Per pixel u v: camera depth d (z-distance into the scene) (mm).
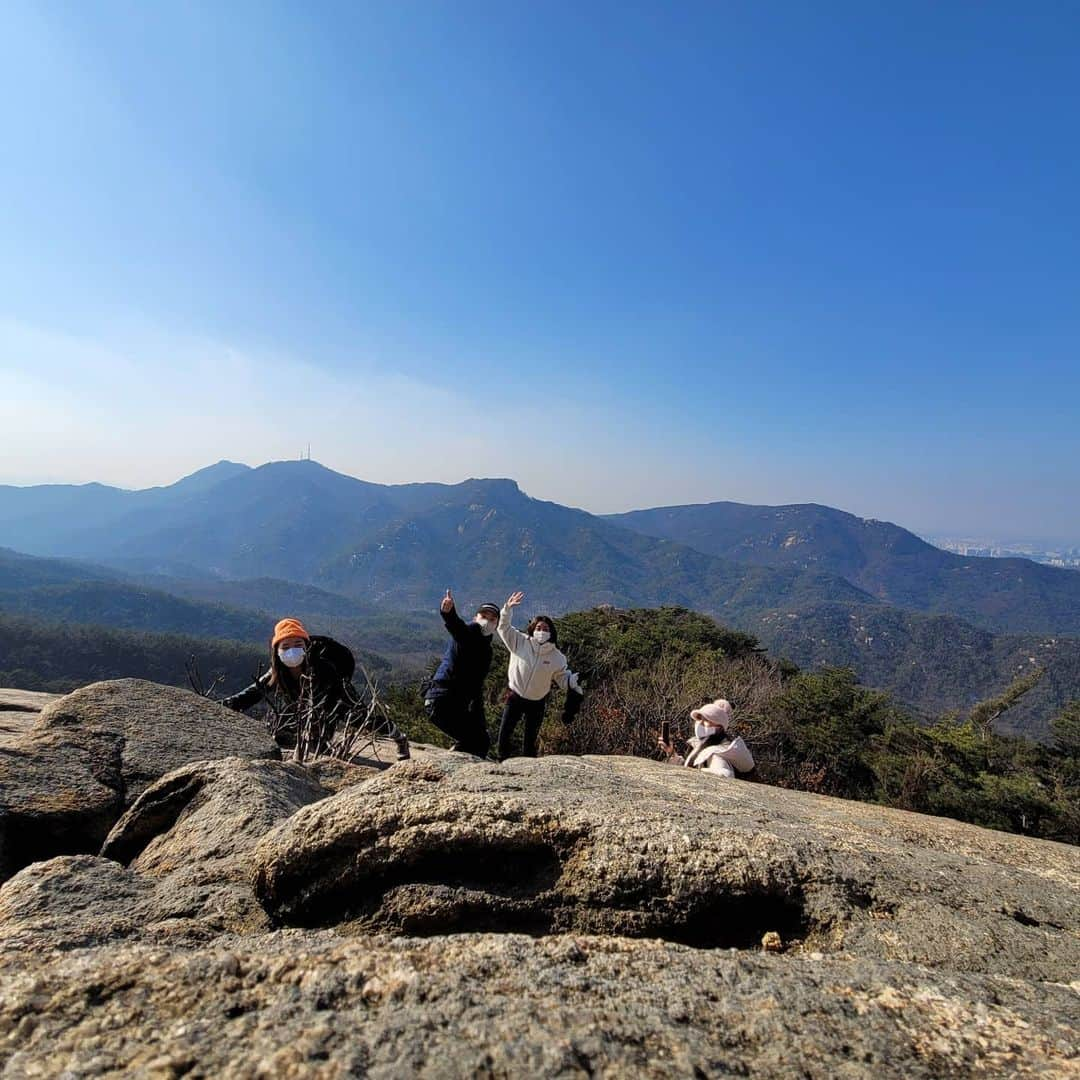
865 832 2891
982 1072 1179
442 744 11938
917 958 1841
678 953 1556
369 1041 1088
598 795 2555
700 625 24344
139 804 3213
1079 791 17531
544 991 1292
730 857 2100
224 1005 1217
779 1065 1146
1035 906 2232
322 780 3914
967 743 18312
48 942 1704
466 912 2064
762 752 13867
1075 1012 1436
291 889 2193
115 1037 1120
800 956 1743
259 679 6211
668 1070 1082
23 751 3959
